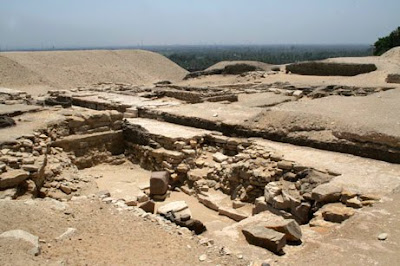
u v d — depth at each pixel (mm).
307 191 7898
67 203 7117
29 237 4980
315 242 5648
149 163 11930
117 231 6012
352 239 5500
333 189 7207
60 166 10258
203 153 11531
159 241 5711
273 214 7305
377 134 9203
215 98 16953
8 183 8156
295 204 7527
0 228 5410
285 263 5086
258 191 8883
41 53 35656
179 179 10695
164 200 9695
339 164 8773
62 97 16969
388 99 14391
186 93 18375
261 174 8859
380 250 5141
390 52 26188
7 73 29281
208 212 8930
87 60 37719
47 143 10883
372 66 23047
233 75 30359
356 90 17703
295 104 14125
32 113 13352
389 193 7031
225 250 5445
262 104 15547
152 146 11938
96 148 12703
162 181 9656
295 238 5734
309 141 10383
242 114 13492
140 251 5305
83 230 5965
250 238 5902
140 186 10227
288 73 27312
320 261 4992
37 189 8891
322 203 7160
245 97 17906
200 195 9695
